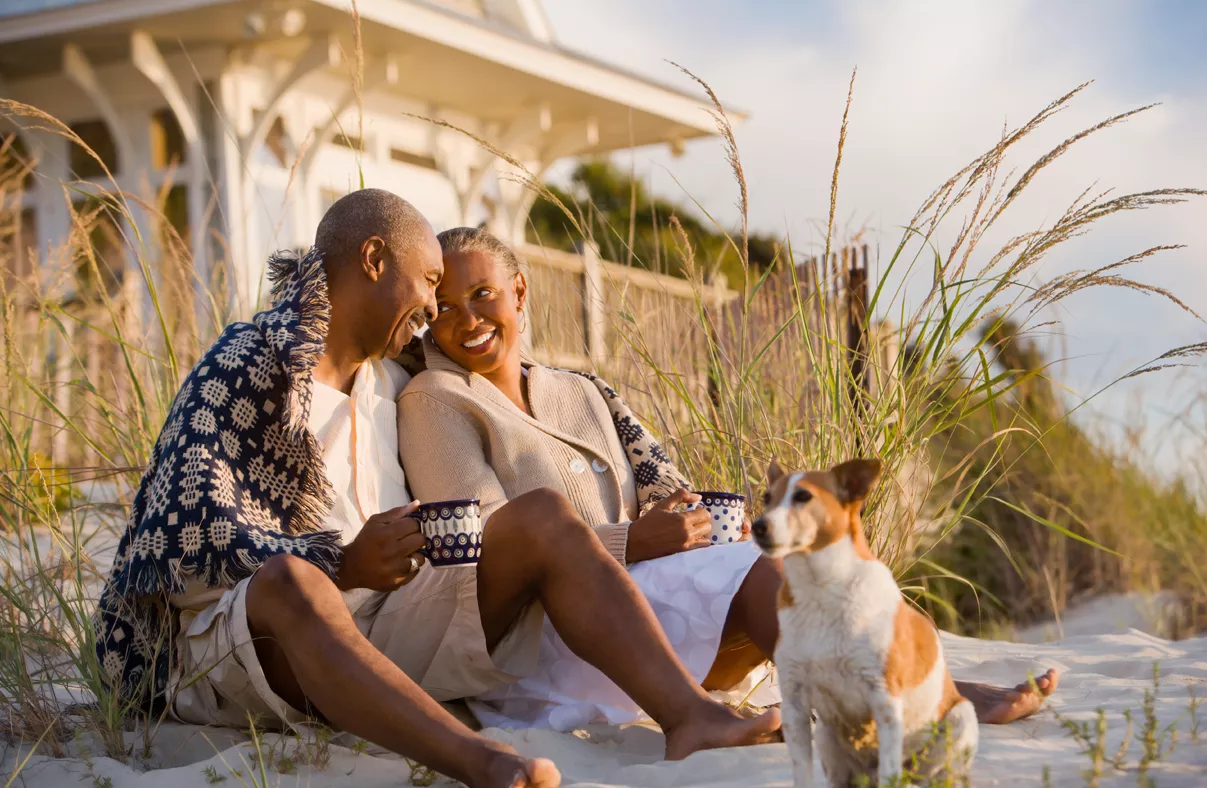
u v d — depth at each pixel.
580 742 2.87
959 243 3.90
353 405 3.23
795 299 4.41
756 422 4.33
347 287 3.20
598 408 3.76
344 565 2.75
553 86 11.91
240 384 2.94
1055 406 7.39
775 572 2.98
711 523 3.38
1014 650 4.25
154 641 2.97
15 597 3.28
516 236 13.00
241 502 2.83
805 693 2.11
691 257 4.50
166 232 5.04
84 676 3.06
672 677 2.76
